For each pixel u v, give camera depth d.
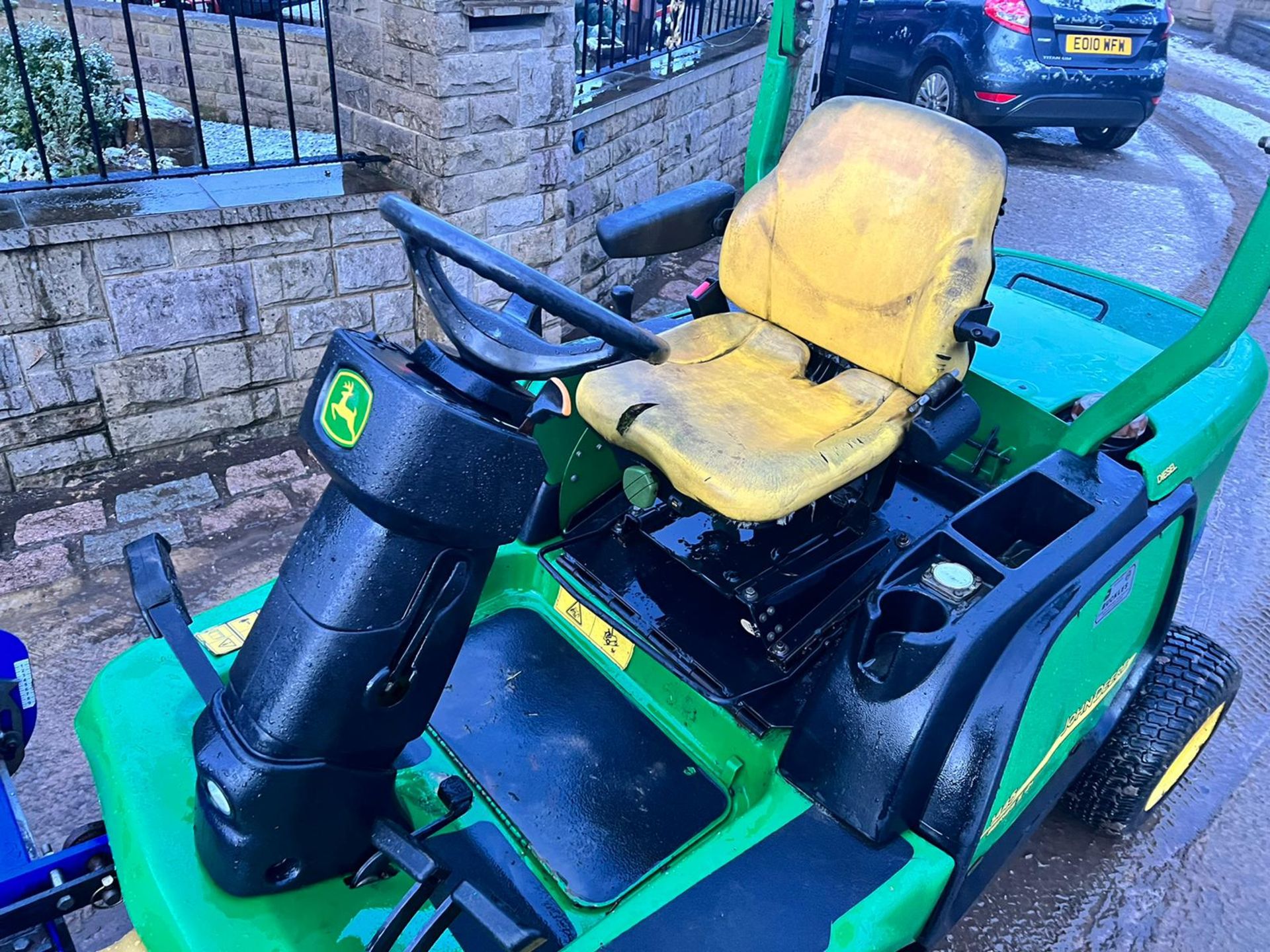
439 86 3.14
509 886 1.64
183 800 1.49
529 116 3.47
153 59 5.36
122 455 3.28
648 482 2.02
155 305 3.07
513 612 2.24
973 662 1.54
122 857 1.43
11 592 2.76
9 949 1.49
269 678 1.27
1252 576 3.38
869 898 1.44
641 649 2.02
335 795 1.33
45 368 2.98
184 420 3.33
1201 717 2.17
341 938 1.36
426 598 1.28
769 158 2.44
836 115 2.21
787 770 1.66
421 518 1.19
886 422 2.02
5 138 3.70
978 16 6.83
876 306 2.09
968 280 1.95
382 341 1.29
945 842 1.54
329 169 3.51
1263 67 11.91
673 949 1.35
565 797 1.84
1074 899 2.23
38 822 2.16
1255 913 2.23
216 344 3.26
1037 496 1.85
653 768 1.91
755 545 2.16
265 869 1.34
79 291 2.92
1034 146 8.00
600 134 4.39
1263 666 2.98
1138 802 2.20
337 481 1.22
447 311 1.23
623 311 2.34
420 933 1.26
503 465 1.21
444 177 3.32
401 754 1.81
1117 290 2.92
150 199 3.07
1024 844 1.90
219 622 1.87
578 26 5.05
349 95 3.51
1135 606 1.99
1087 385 2.28
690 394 2.11
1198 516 2.32
